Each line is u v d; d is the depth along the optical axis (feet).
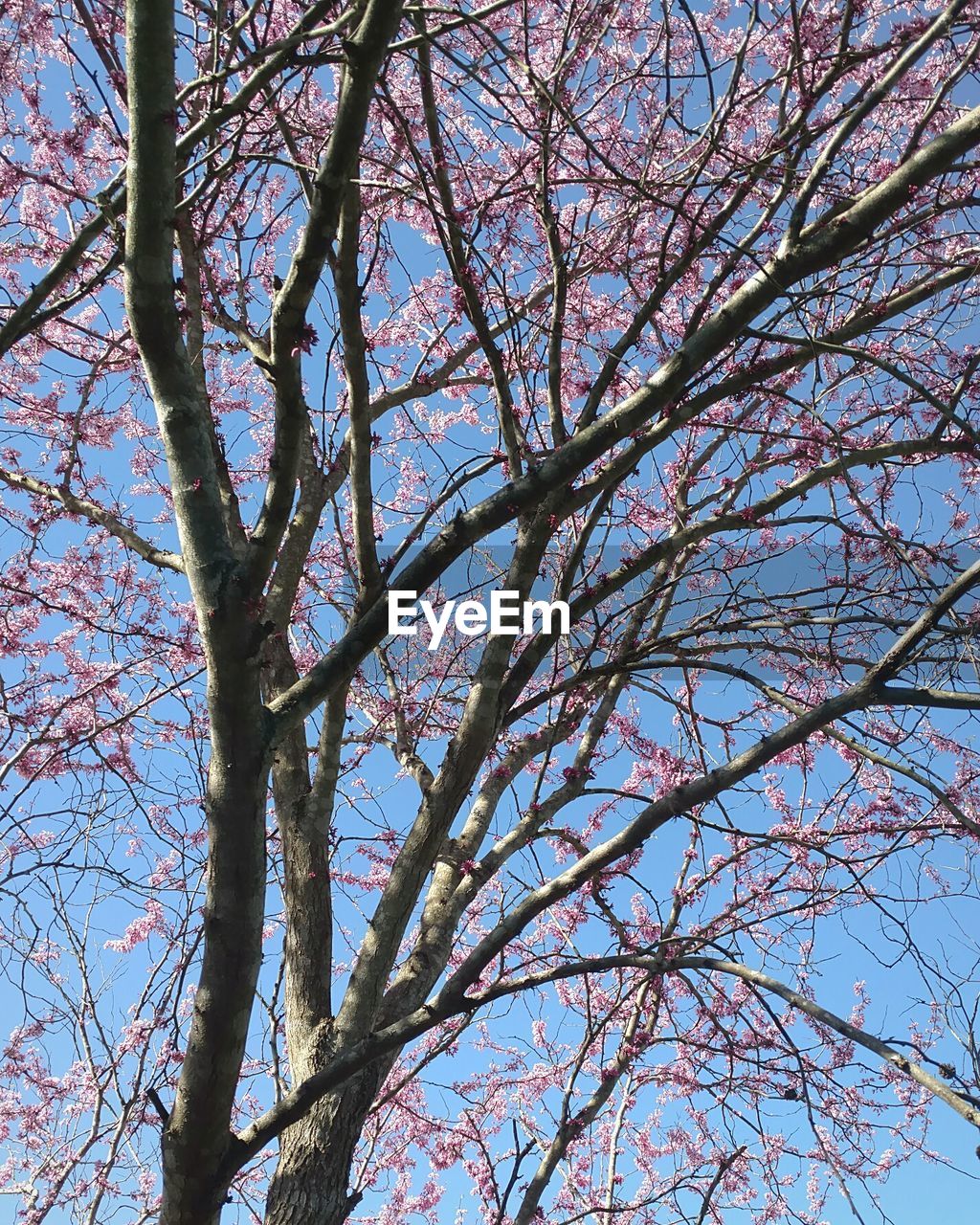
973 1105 9.48
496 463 14.44
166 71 9.57
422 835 14.67
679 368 12.16
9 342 13.61
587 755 17.63
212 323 18.72
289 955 15.28
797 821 17.80
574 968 11.98
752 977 11.62
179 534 11.28
